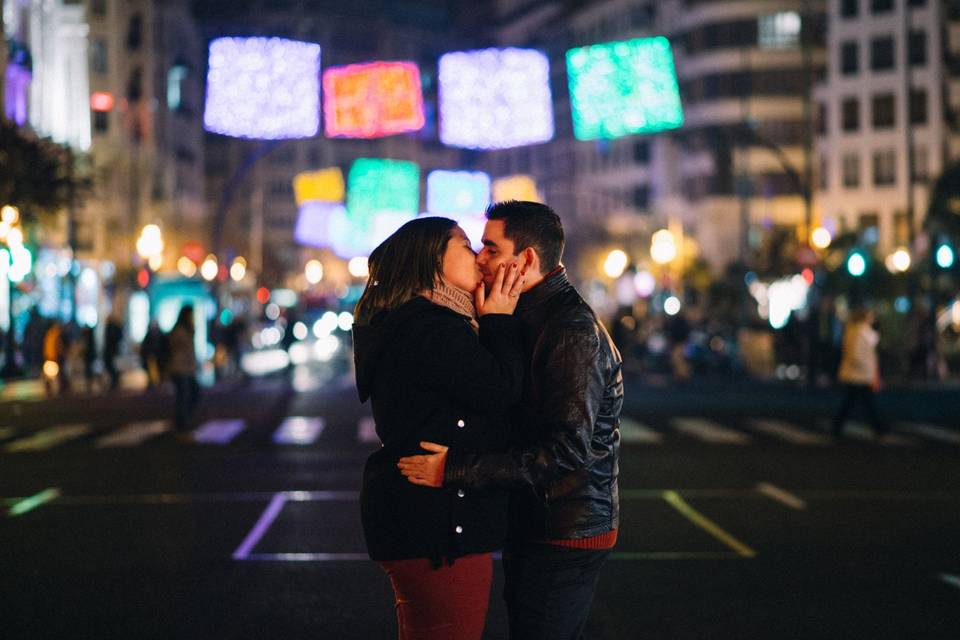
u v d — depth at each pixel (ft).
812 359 116.78
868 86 263.29
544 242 14.66
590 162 358.43
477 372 13.62
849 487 47.65
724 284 179.22
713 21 287.89
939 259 110.52
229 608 27.43
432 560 13.66
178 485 48.11
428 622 13.85
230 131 107.34
